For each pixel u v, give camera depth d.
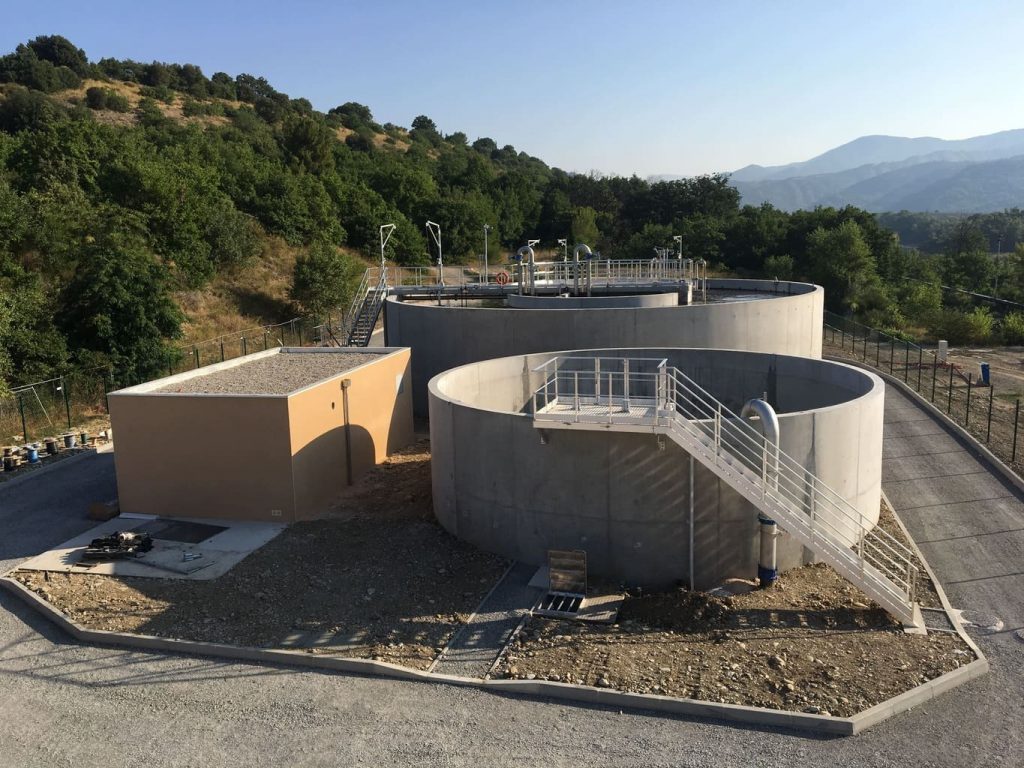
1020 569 15.91
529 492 16.34
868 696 11.38
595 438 15.58
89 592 15.63
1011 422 27.39
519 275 36.47
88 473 24.00
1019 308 78.12
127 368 35.44
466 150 153.50
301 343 47.47
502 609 14.56
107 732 11.34
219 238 55.09
